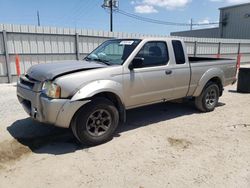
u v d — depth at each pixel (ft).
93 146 13.93
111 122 14.44
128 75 14.80
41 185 10.26
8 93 29.19
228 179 10.69
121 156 12.75
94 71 13.61
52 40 42.80
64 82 12.60
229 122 18.13
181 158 12.55
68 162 12.12
